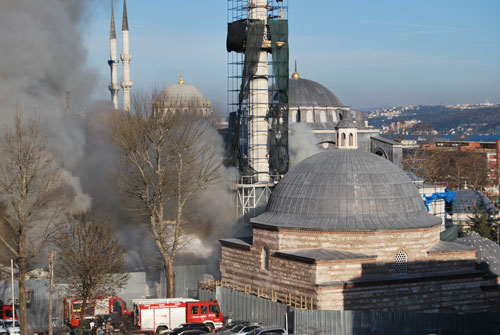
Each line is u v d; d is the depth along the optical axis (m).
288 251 58.00
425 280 57.22
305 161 63.16
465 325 50.09
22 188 58.59
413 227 57.28
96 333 57.62
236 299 60.88
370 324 50.56
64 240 60.94
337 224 56.91
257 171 88.50
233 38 89.06
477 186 161.62
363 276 55.47
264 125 89.12
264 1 89.06
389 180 59.44
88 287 58.34
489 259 64.75
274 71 88.12
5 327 60.06
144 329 57.50
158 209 71.06
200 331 52.22
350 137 63.62
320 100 100.69
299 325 51.94
